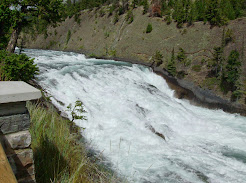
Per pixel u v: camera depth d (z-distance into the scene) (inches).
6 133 87.6
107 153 286.8
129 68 740.0
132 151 309.9
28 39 2031.3
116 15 1384.1
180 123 444.8
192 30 935.0
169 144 356.8
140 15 1275.8
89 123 364.5
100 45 1314.0
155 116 442.3
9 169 57.4
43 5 472.1
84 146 250.4
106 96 485.7
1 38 482.9
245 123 521.0
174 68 768.3
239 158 324.5
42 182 130.3
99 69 648.4
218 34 830.5
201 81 708.0
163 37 1011.9
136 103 460.1
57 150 162.1
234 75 628.4
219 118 564.1
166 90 752.3
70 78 523.5
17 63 325.7
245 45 721.0
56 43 1749.5
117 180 192.9
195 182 254.1
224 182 258.8
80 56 1016.9
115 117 402.9
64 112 361.4
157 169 273.7
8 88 88.5
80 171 154.3
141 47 1042.1
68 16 1910.7
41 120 195.8
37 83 439.5
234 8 1006.4
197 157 317.1
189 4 1171.9
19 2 446.6
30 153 96.1
